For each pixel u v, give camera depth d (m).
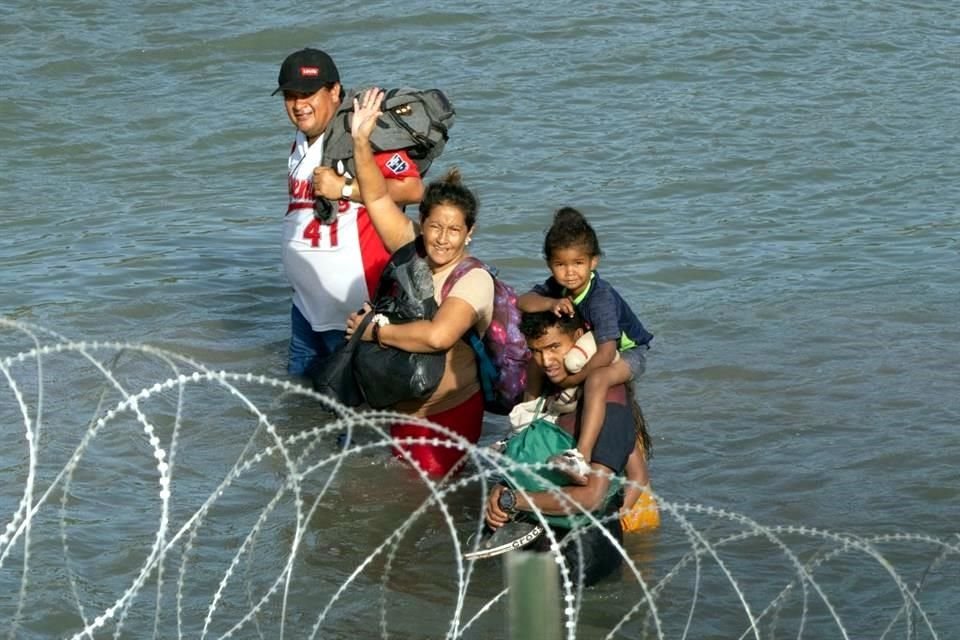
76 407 30.83
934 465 27.95
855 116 57.91
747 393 31.94
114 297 38.59
